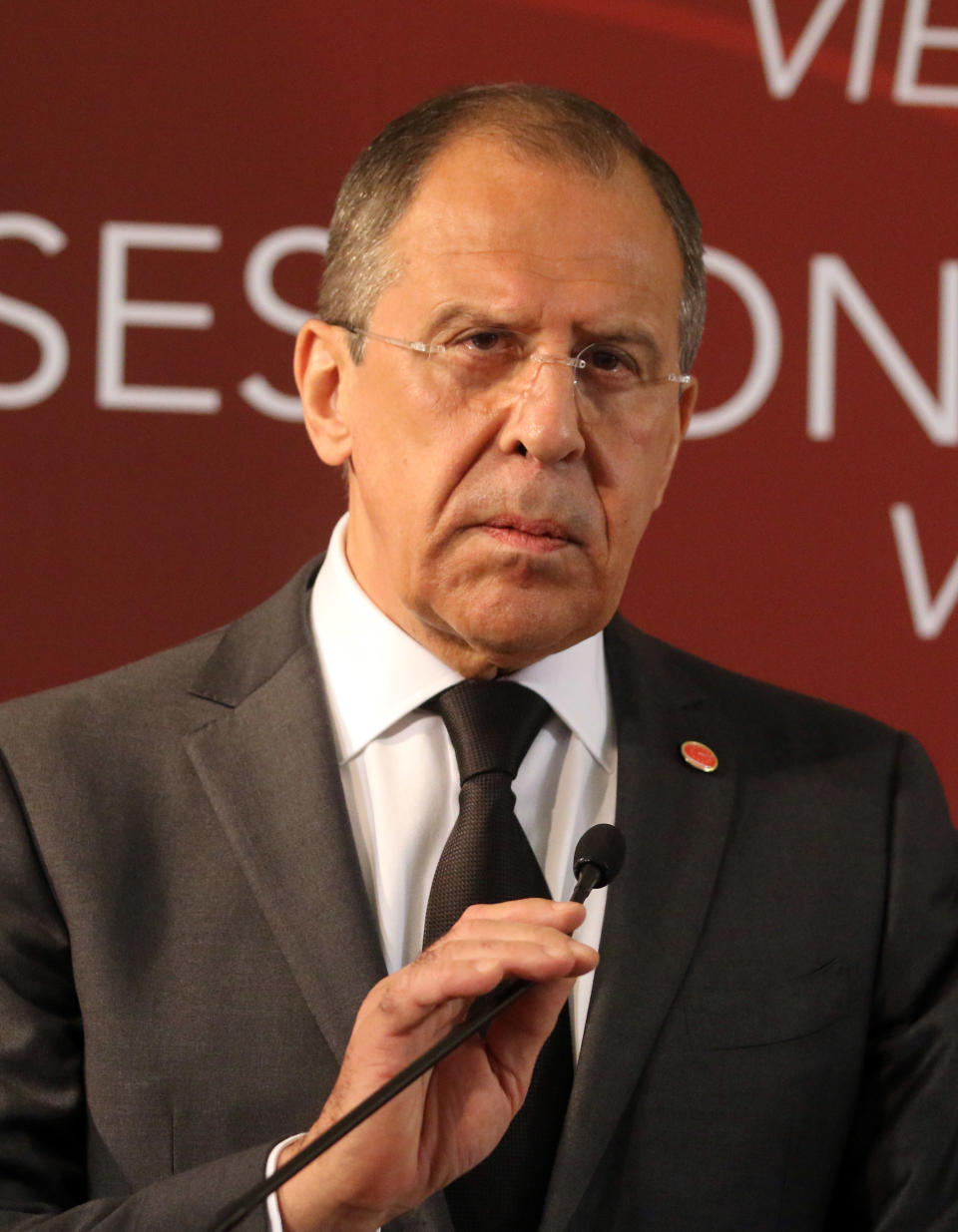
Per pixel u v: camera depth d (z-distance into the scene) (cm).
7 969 618
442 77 1056
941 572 1051
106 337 1025
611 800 664
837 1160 638
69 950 623
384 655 666
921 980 663
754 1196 609
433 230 622
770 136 1066
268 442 1030
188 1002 603
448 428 608
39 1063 608
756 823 669
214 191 1040
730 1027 621
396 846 639
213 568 1020
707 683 736
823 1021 635
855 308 1062
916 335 1062
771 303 1059
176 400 1026
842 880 664
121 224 1031
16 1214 575
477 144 630
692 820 659
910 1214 625
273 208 1043
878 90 1062
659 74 1065
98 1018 602
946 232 1068
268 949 609
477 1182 587
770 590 1045
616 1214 591
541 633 611
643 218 633
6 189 1025
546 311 606
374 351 631
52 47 1037
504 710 650
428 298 615
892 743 717
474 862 618
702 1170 603
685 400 689
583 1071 595
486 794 633
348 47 1054
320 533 1029
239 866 625
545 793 658
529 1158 591
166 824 639
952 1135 639
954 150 1062
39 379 1018
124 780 650
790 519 1049
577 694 671
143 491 1020
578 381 616
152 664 702
